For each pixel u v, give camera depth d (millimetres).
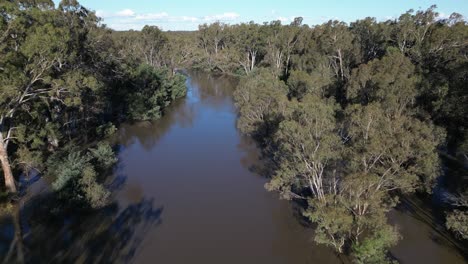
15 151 38812
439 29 53625
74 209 31797
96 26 44719
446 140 37531
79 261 25266
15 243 27203
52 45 28500
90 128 53094
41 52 28328
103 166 41500
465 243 26703
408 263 24938
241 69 106875
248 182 38375
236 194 35625
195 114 66750
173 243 27625
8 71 27094
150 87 65562
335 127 29938
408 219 30422
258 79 56281
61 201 31516
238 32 107500
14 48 28922
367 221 23062
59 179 32594
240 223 30500
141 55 91000
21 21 27891
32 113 36469
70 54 34562
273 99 47062
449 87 37594
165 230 29344
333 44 65375
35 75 30781
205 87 93625
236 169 41781
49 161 38812
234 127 58469
